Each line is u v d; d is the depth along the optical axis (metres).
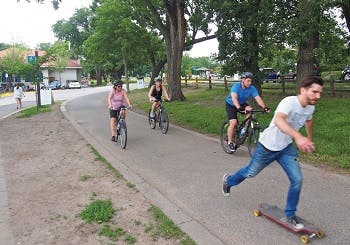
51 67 27.02
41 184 7.24
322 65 16.88
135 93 31.53
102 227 5.21
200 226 5.04
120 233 4.99
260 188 6.24
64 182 7.30
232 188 6.30
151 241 4.74
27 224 5.45
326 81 24.69
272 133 4.64
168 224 5.14
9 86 55.75
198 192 6.30
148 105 20.00
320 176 6.66
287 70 17.48
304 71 13.90
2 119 18.20
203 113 14.67
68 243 4.82
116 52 33.47
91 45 32.81
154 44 33.56
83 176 7.61
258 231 4.79
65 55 68.19
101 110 20.28
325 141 8.62
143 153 9.23
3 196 6.63
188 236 4.78
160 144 10.16
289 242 4.47
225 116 13.25
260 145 4.80
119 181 7.18
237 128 8.47
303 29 12.38
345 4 12.63
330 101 14.63
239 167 7.59
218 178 6.97
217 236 4.74
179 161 8.30
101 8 31.95
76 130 13.27
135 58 35.94
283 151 4.68
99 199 6.26
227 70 14.85
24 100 34.78
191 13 23.25
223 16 14.46
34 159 9.25
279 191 6.08
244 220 5.13
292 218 4.67
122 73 69.94
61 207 6.02
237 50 14.43
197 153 8.91
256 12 13.41
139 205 5.92
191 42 26.11
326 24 12.63
